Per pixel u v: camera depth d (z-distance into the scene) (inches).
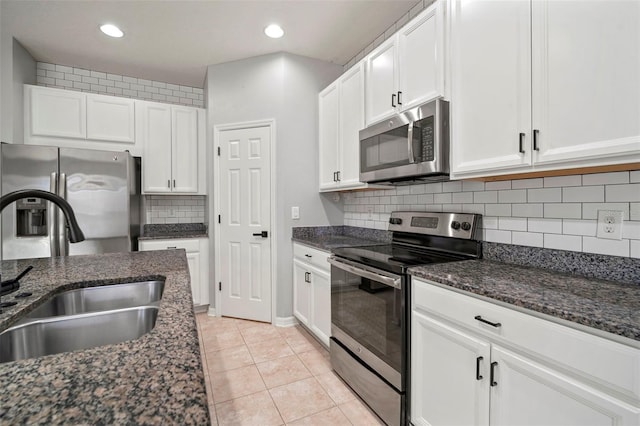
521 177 57.3
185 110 130.0
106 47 108.7
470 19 56.7
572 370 34.9
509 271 54.8
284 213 113.0
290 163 113.7
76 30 98.2
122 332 38.5
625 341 30.7
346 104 96.0
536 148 46.7
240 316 120.0
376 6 87.1
